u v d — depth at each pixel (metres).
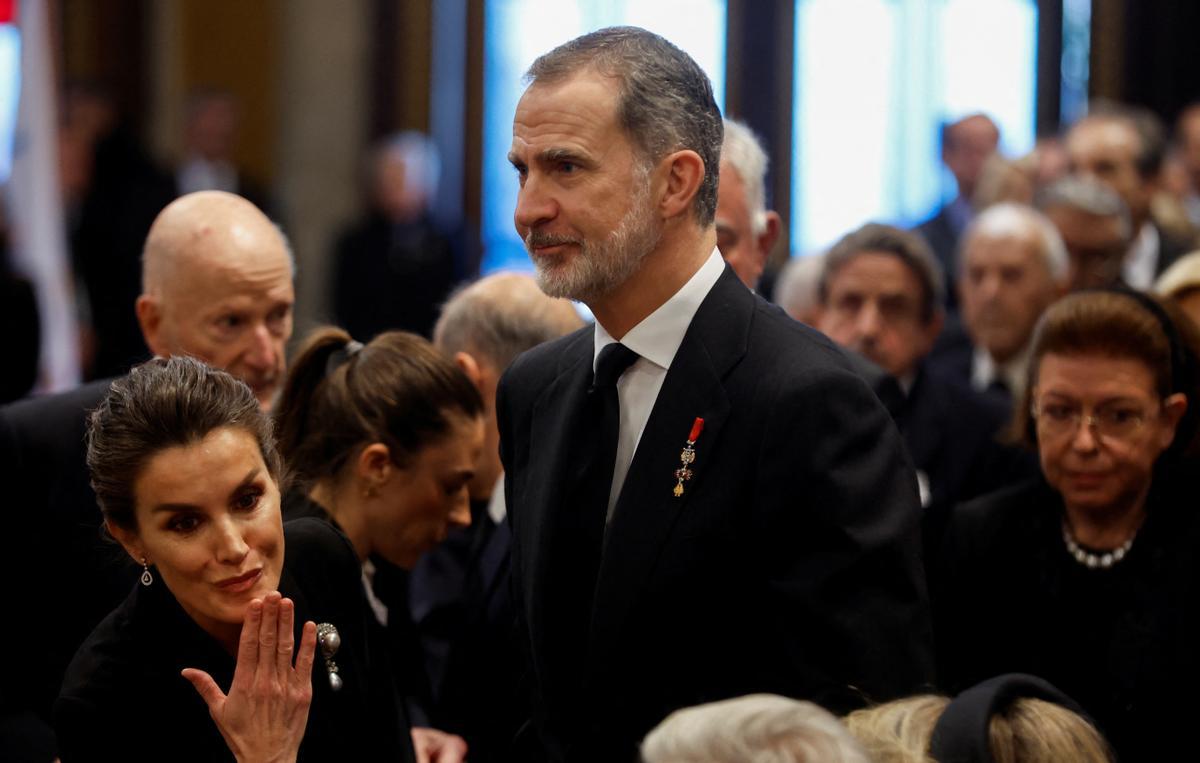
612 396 8.09
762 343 7.94
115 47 32.12
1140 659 9.23
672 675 7.78
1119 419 9.30
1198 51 34.19
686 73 7.83
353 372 9.61
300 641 7.81
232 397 7.41
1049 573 9.68
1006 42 33.53
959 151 26.59
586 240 7.65
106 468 7.30
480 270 33.69
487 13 33.47
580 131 7.61
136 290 26.92
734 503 7.73
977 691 6.58
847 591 7.51
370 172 31.77
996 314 16.52
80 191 27.16
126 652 7.59
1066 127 32.06
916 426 14.12
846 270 14.37
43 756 10.11
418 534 9.68
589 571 8.05
